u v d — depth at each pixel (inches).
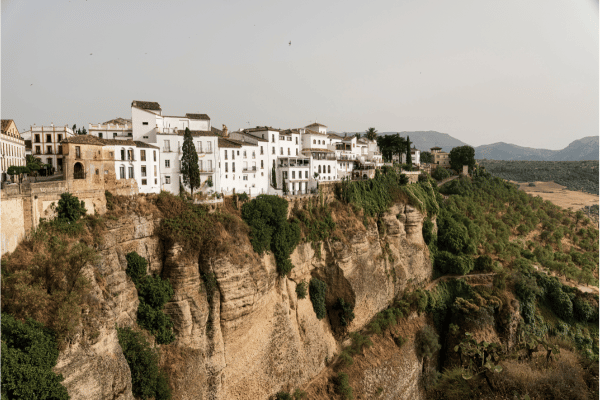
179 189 2225.6
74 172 1558.8
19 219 1240.8
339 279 2571.4
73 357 1093.1
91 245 1453.0
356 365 2391.7
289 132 3122.5
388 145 4886.8
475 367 1593.3
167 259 1747.0
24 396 928.9
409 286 3137.3
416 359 2723.9
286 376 2070.6
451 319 3058.6
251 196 2541.8
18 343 992.2
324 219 2630.4
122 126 2549.2
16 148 2279.8
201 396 1674.5
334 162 3380.9
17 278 1074.1
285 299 2199.8
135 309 1590.8
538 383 1385.3
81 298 1210.6
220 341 1787.6
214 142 2367.1
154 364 1509.6
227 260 1818.4
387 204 3218.5
